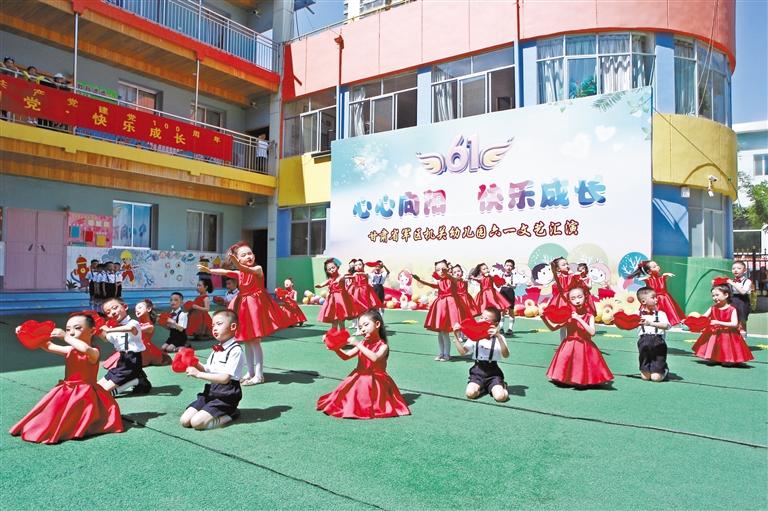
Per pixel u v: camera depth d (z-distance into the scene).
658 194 12.55
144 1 15.80
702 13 13.26
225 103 19.25
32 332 3.99
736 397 5.43
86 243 15.23
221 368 4.41
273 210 18.59
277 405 5.05
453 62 15.19
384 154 15.66
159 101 17.41
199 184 16.66
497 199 13.60
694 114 13.16
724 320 7.15
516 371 6.72
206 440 3.99
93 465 3.48
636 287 11.64
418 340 9.45
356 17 17.22
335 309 9.07
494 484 3.21
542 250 12.86
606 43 13.17
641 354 6.32
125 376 5.33
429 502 2.96
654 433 4.23
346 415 4.59
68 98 12.59
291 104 18.81
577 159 12.49
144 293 15.47
